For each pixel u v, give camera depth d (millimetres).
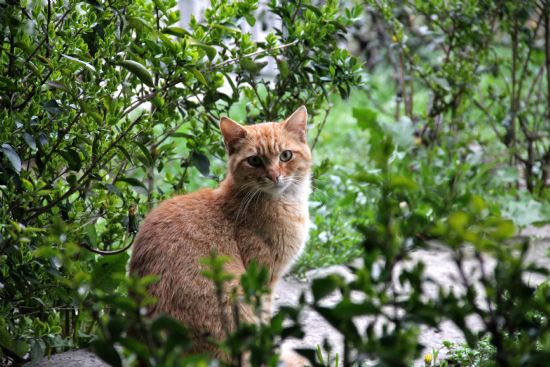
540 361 3383
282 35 7273
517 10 9758
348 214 9500
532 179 10312
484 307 6391
